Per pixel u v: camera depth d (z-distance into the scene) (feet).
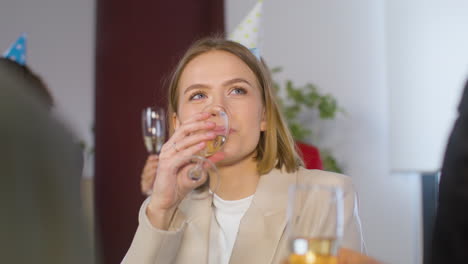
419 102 8.54
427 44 8.47
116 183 8.64
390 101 8.90
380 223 9.50
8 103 1.00
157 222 3.19
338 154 9.72
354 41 9.75
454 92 8.16
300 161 4.09
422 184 9.26
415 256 9.32
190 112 3.58
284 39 10.14
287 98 9.79
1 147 0.96
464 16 8.11
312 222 2.07
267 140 3.72
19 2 11.32
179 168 3.21
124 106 8.71
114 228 8.59
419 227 9.31
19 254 0.96
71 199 1.05
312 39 9.98
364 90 9.68
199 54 3.73
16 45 6.51
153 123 6.29
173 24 8.83
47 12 11.37
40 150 1.01
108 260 8.60
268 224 3.35
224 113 3.24
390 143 8.89
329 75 9.86
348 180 3.70
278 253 3.28
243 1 10.39
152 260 3.09
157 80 8.75
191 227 3.50
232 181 3.64
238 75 3.53
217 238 3.55
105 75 8.79
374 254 9.48
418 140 8.55
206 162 3.24
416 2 8.60
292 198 2.10
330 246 2.05
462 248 2.10
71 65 11.37
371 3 9.67
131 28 8.75
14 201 0.96
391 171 8.89
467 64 8.07
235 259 3.28
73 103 11.32
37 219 0.98
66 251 1.01
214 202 3.65
